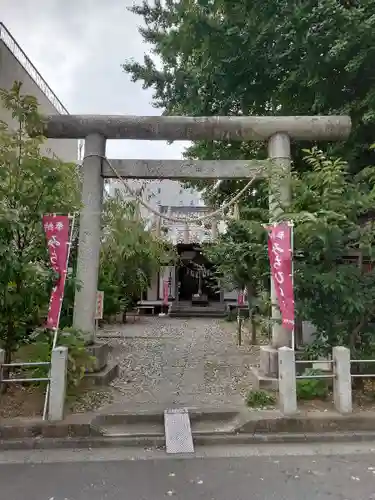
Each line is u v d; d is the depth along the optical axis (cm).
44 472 422
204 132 732
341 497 372
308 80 812
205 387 706
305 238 614
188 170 746
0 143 591
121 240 1366
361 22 691
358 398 595
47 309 658
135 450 483
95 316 733
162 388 698
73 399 595
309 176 628
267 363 684
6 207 559
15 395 595
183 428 521
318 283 607
